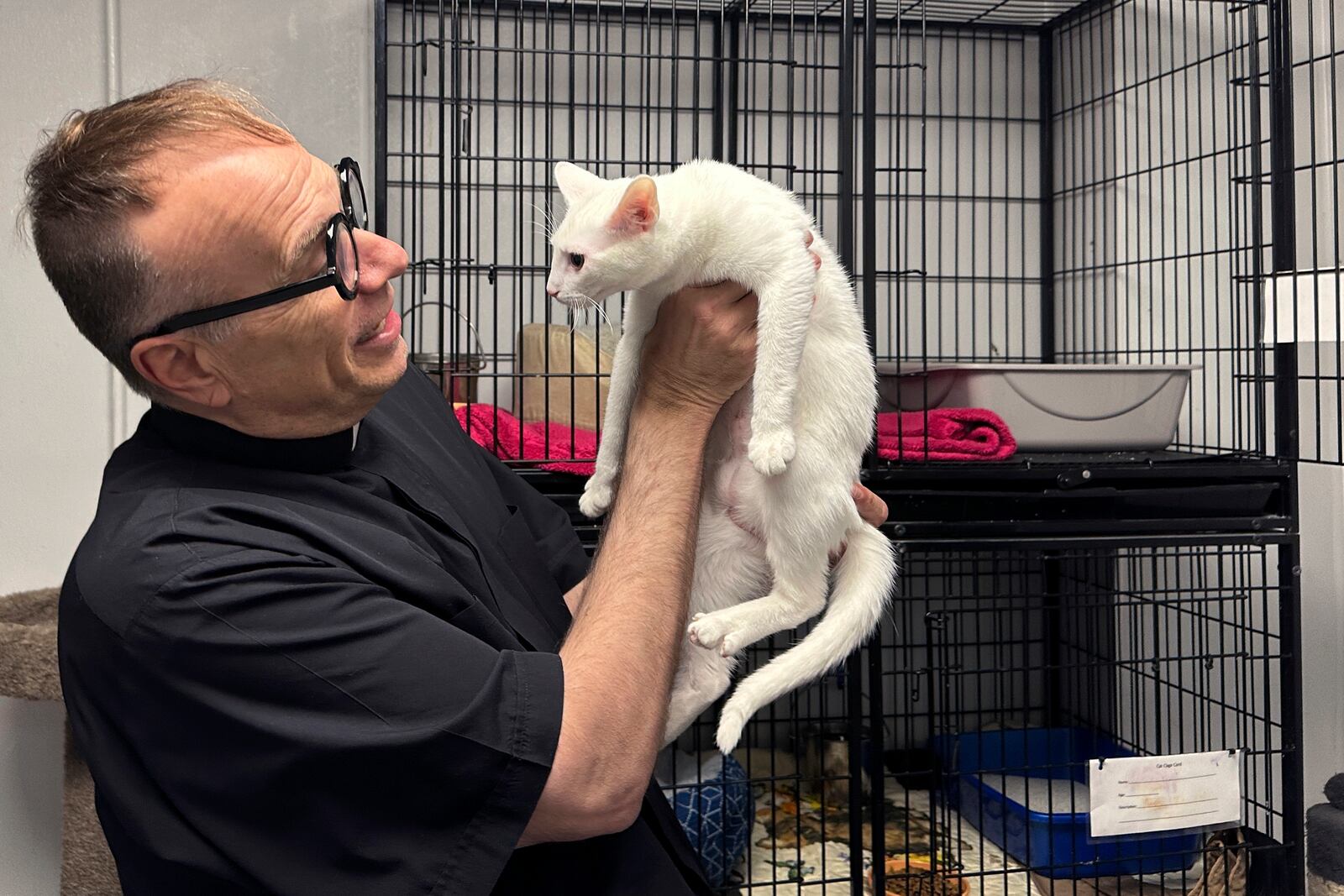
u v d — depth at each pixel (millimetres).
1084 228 2418
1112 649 2346
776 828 2064
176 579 708
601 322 1999
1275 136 1754
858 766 1673
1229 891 1760
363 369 840
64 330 1967
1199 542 1710
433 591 817
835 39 2338
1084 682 2412
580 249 1089
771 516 1124
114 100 1977
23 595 1870
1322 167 2070
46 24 1949
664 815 1014
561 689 758
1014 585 2459
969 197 2439
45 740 1961
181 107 777
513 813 721
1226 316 2135
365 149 2102
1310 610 2121
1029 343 2490
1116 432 1889
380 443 944
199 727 713
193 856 719
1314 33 2066
